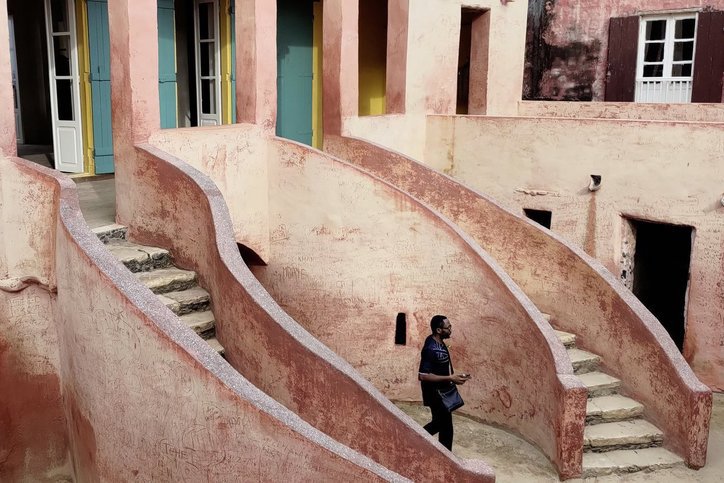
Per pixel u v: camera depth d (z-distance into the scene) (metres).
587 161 11.82
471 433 9.86
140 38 8.79
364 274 10.37
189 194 8.56
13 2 14.64
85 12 10.98
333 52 11.66
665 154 11.14
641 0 15.23
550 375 8.97
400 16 12.63
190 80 13.52
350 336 10.57
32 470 8.02
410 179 11.33
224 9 12.49
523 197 12.48
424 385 8.62
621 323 9.81
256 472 5.98
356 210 10.23
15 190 7.74
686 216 11.11
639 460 9.04
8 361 7.82
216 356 6.15
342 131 11.80
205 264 8.52
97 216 9.62
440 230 9.94
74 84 11.27
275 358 7.61
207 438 6.07
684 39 14.86
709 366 11.34
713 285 11.09
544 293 10.63
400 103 12.88
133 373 6.35
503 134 12.53
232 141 10.09
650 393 9.52
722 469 9.12
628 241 11.80
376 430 7.29
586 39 16.11
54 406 8.07
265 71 10.41
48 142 15.21
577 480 8.77
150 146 8.99
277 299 10.91
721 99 14.38
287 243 10.70
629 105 13.88
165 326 6.12
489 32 14.04
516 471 8.97
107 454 6.76
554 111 14.61
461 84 16.75
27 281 7.83
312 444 5.82
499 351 9.78
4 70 7.69
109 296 6.39
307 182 10.42
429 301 10.20
